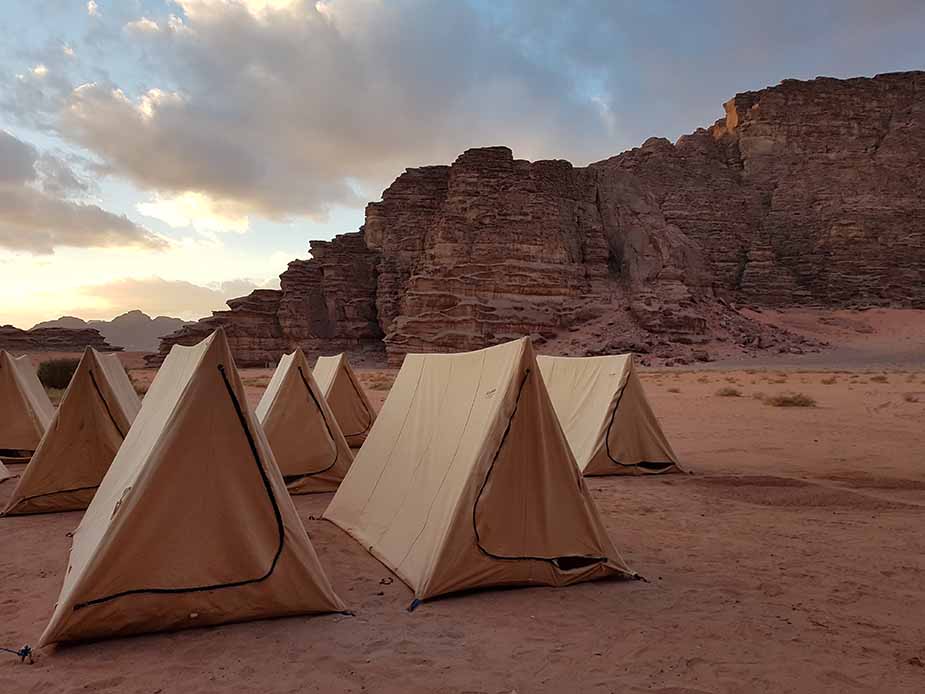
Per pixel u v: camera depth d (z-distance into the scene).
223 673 4.85
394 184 102.19
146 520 5.57
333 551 8.03
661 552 8.18
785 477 12.49
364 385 46.19
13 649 5.28
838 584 7.00
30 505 10.15
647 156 130.62
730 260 115.19
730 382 46.72
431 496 7.40
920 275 113.06
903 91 135.38
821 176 126.62
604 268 88.19
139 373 71.62
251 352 90.19
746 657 5.21
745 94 136.62
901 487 12.12
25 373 16.67
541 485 6.91
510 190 88.75
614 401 13.58
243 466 5.96
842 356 80.06
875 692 4.69
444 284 80.62
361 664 5.02
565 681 4.79
